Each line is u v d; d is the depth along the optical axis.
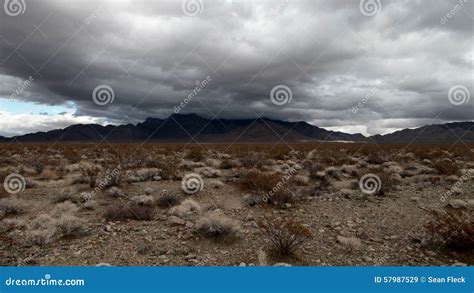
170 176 17.42
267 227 7.91
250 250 7.45
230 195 13.38
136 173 18.00
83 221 9.16
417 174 19.88
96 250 7.42
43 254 7.18
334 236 8.40
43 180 17.41
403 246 7.73
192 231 8.64
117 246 7.66
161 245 7.73
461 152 36.31
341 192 13.38
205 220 8.53
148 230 8.79
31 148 49.56
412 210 10.81
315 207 11.31
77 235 8.33
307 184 15.66
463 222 7.80
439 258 7.09
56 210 10.30
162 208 11.31
